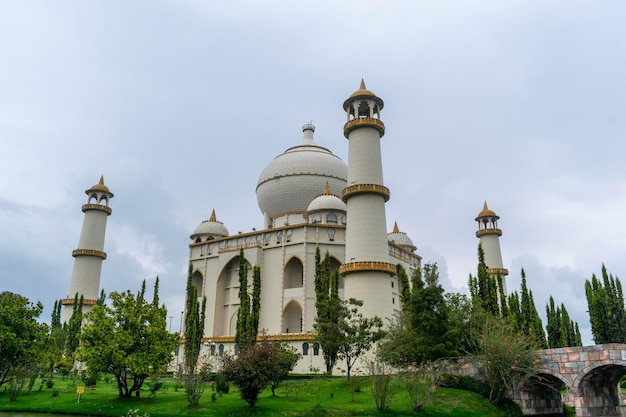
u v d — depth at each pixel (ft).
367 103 231.91
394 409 127.03
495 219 348.38
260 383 133.39
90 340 156.35
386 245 213.46
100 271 338.13
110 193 352.90
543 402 147.74
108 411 136.15
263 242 290.76
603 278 277.03
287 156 326.85
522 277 274.77
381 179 220.02
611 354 125.90
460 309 184.85
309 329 259.60
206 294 303.68
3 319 176.04
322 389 164.14
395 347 169.99
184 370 203.21
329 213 285.02
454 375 151.64
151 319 161.07
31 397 161.99
